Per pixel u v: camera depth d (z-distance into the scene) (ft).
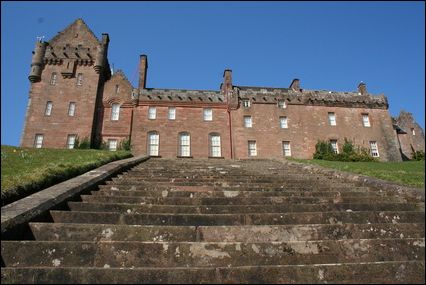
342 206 21.63
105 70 118.73
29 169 29.50
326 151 112.47
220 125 113.29
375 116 123.44
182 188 27.09
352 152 110.32
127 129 107.65
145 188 26.66
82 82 110.52
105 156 45.01
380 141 119.65
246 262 13.94
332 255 14.49
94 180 26.30
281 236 16.12
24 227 15.03
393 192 26.17
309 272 12.42
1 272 11.54
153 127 109.19
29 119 104.06
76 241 14.02
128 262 13.46
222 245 14.21
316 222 18.86
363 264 12.84
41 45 112.98
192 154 108.06
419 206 22.18
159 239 15.38
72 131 103.81
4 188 18.80
